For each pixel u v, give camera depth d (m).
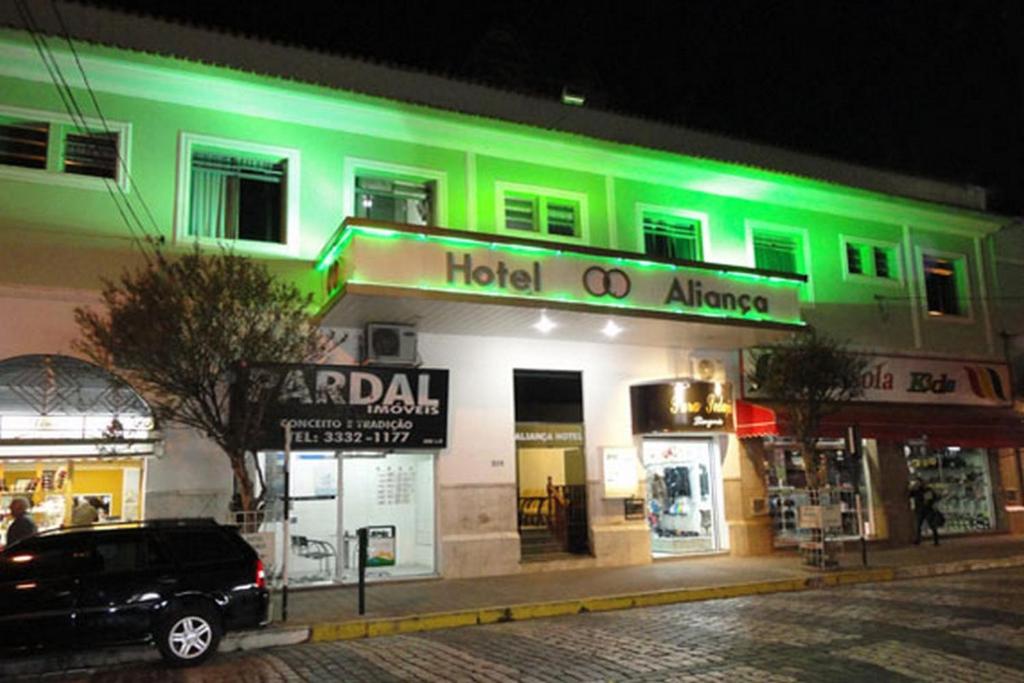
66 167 13.45
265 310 11.41
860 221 21.34
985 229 23.52
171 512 13.06
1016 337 23.22
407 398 14.88
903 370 20.73
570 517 16.50
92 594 8.95
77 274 13.06
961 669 7.90
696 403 17.14
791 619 10.97
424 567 15.36
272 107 14.85
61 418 12.13
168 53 14.56
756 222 19.59
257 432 11.24
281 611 11.72
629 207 17.95
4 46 12.97
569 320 14.92
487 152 16.64
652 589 13.44
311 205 14.92
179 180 13.98
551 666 8.59
